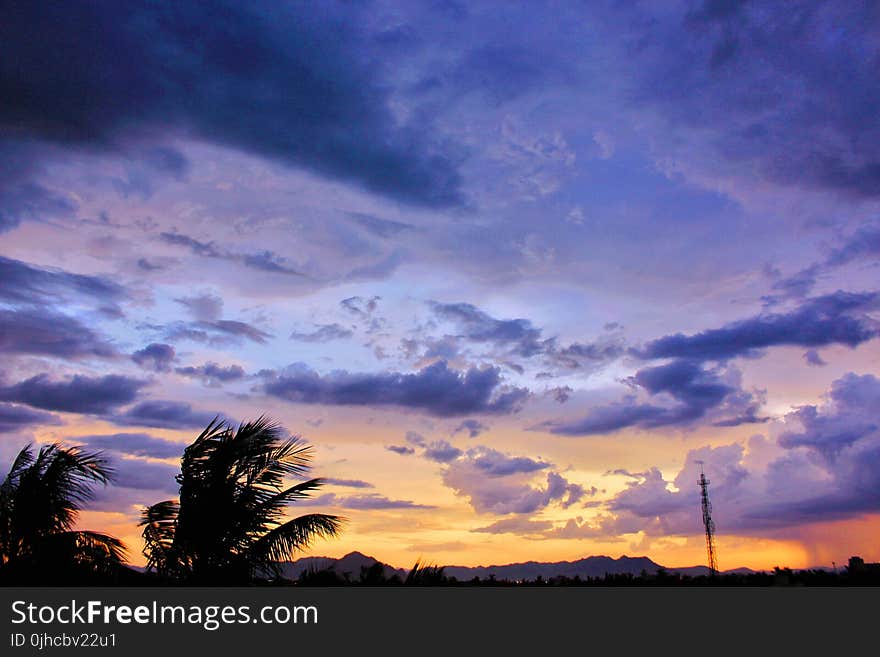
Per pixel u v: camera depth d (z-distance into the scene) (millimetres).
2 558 13461
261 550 13422
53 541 13367
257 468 14062
